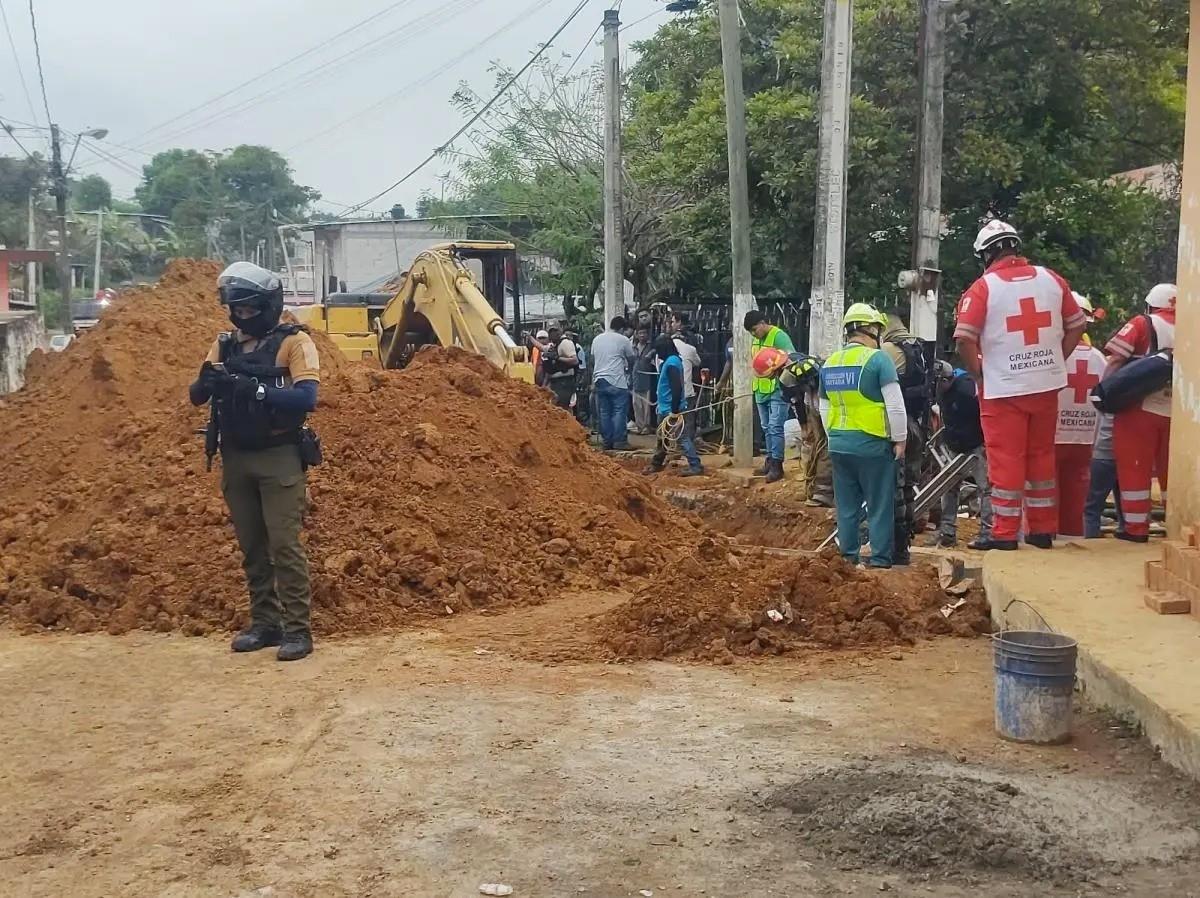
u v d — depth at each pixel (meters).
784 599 7.31
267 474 6.94
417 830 4.46
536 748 5.34
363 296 19.47
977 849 4.12
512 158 30.77
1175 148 20.03
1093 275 18.77
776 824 4.47
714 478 16.25
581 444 10.88
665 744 5.39
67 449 10.56
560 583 8.73
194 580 7.91
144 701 6.16
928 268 14.30
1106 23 17.97
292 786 4.93
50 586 8.17
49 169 44.56
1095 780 4.86
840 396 8.58
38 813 4.71
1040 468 8.06
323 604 7.66
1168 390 8.10
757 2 21.02
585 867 4.14
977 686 6.27
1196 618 6.25
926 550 9.54
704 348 21.67
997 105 17.61
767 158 18.98
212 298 13.44
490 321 14.62
